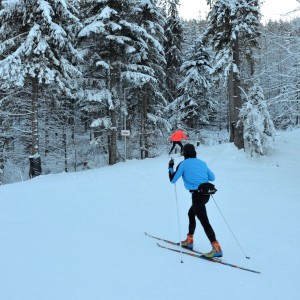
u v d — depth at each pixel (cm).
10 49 1769
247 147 1753
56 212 791
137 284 362
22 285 349
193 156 523
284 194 1007
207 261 462
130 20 2112
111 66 1967
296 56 1144
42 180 1444
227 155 1681
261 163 1545
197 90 2983
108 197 987
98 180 1303
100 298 323
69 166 2778
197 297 336
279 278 403
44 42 1608
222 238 591
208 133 3978
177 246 536
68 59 1914
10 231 598
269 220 723
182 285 365
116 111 2161
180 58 3038
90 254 464
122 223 689
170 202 913
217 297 338
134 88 2380
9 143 2373
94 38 1920
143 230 636
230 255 496
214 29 1972
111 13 1850
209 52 2978
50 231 600
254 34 1739
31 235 569
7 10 1631
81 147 2858
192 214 524
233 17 1775
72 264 420
